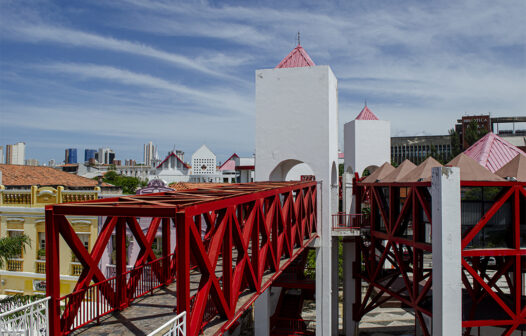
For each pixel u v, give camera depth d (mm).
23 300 14422
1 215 18688
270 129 19188
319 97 18625
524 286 21578
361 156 27844
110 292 8820
